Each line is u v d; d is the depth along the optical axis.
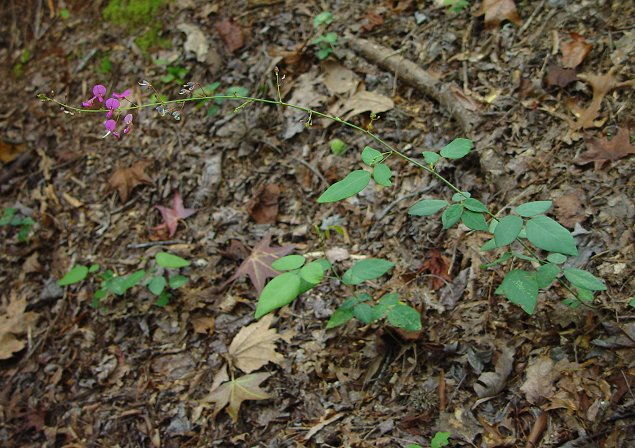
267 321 0.77
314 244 0.82
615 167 0.73
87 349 0.83
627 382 0.61
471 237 0.76
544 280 0.59
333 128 0.90
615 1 0.83
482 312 0.70
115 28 1.12
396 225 0.80
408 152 0.85
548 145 0.78
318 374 0.72
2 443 0.79
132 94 1.04
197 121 0.97
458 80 0.87
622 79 0.77
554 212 0.73
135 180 0.95
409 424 0.66
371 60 0.93
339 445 0.67
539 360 0.65
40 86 1.14
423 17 0.94
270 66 0.97
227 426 0.72
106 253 0.91
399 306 0.66
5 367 0.85
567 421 0.61
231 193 0.90
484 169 0.79
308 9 1.02
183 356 0.79
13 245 0.97
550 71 0.81
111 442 0.75
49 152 1.05
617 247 0.68
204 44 1.03
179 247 0.88
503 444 0.62
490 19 0.88
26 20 1.24
